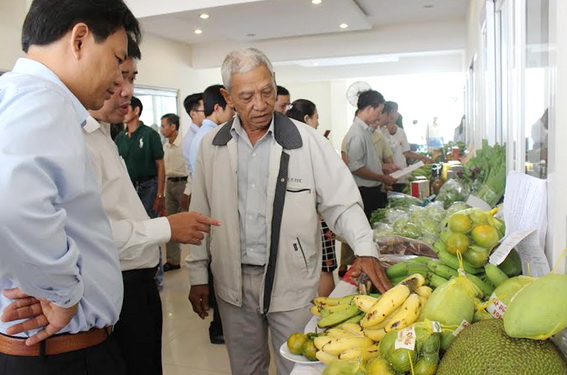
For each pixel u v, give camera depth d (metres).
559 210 1.29
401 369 1.03
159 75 8.84
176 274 5.29
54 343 1.23
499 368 0.88
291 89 17.00
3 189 0.90
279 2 6.38
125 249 1.53
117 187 1.64
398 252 2.00
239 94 1.83
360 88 8.74
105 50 1.20
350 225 1.88
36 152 0.97
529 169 2.18
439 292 1.16
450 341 1.07
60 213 0.99
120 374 1.39
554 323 0.90
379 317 1.24
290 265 1.96
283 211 1.92
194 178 2.15
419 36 8.53
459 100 13.88
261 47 9.30
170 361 3.34
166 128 6.28
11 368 1.21
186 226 1.63
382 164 5.41
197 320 4.02
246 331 2.08
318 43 8.98
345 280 1.98
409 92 16.84
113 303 1.29
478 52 5.03
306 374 1.31
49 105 1.03
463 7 7.52
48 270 0.98
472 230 1.52
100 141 1.63
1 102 1.03
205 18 7.29
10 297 1.13
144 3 5.68
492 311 1.16
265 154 1.96
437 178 5.11
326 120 16.88
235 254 1.99
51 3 1.15
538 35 1.86
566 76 1.25
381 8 7.45
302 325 1.97
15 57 4.66
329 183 1.94
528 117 2.21
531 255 1.40
